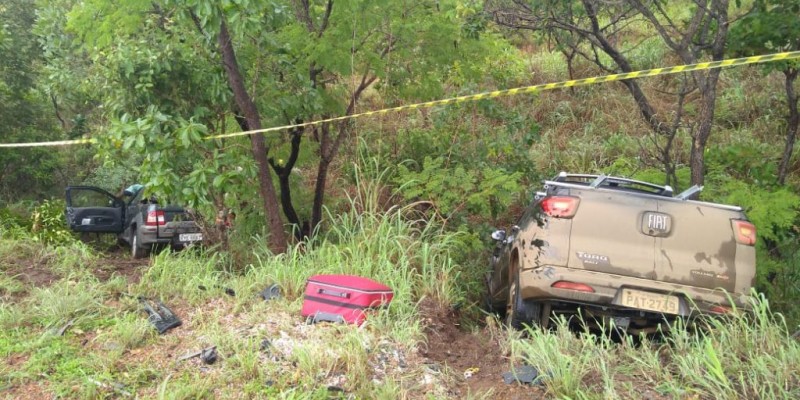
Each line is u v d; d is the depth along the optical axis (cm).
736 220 522
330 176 1020
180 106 749
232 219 820
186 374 441
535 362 451
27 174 1336
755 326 478
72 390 421
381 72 836
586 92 1388
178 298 599
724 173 855
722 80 1366
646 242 520
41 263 710
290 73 779
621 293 512
